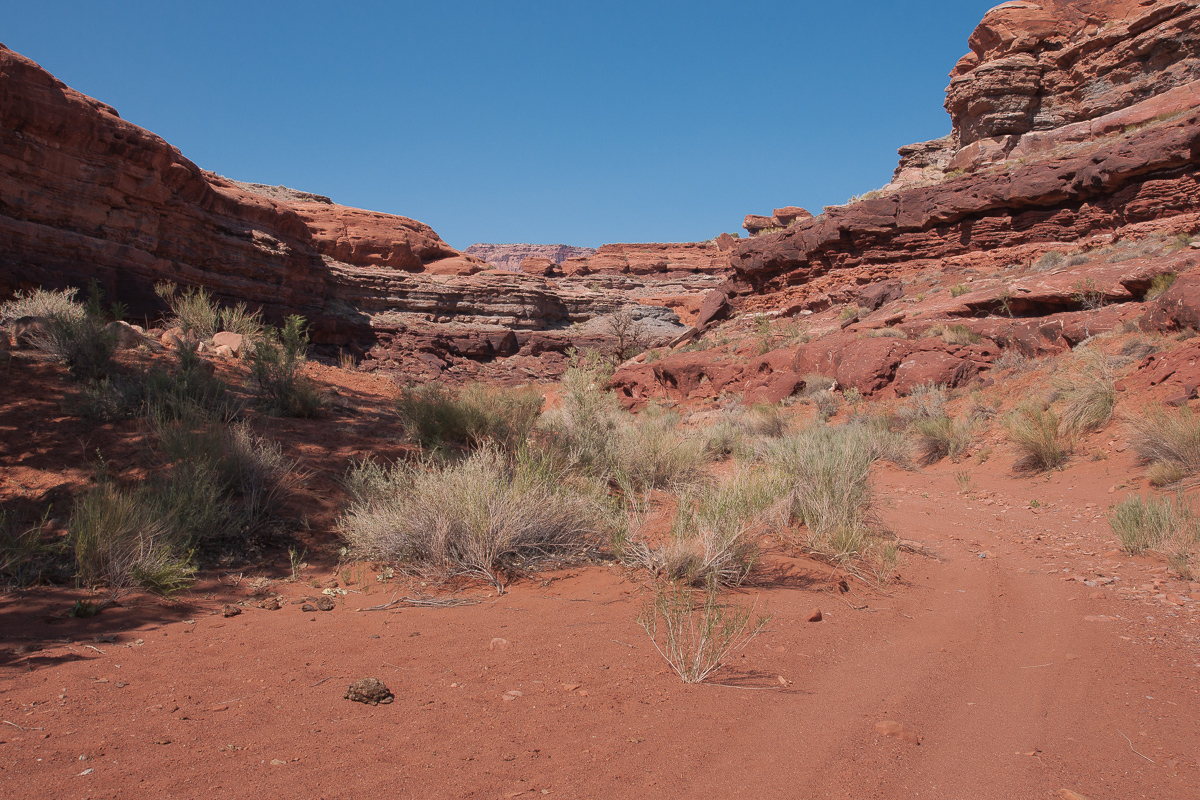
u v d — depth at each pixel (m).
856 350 20.95
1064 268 24.53
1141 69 34.78
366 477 5.95
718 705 2.74
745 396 23.55
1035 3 39.62
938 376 18.36
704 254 114.25
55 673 2.75
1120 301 19.05
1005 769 2.29
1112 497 8.85
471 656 3.21
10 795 1.79
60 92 34.47
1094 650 3.66
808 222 39.88
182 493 4.94
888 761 2.31
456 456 7.40
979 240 32.12
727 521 5.19
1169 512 6.48
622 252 116.44
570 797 1.96
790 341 29.50
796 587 4.80
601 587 4.55
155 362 7.70
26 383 6.62
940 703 2.90
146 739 2.20
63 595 3.85
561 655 3.24
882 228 36.03
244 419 7.02
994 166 33.34
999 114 38.47
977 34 41.41
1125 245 24.22
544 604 4.16
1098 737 2.58
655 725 2.52
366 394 10.05
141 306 37.00
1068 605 4.62
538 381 59.44
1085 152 30.09
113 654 3.04
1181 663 3.44
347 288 60.12
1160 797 2.10
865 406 18.98
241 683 2.77
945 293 27.59
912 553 6.30
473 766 2.12
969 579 5.43
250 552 4.91
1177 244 21.09
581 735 2.40
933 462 13.62
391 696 2.68
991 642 3.83
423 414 8.04
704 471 8.80
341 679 2.85
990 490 10.54
